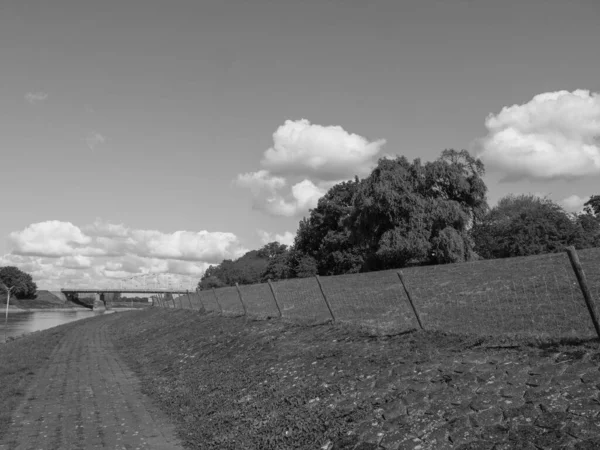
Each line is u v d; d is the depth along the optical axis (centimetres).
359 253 7088
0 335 5881
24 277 18962
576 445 632
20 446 1059
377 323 1631
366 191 4916
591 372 788
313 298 3003
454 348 1104
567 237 5075
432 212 4500
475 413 790
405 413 872
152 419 1262
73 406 1434
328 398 1063
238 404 1237
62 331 4794
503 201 7881
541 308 1459
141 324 4691
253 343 1830
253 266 13400
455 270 2838
